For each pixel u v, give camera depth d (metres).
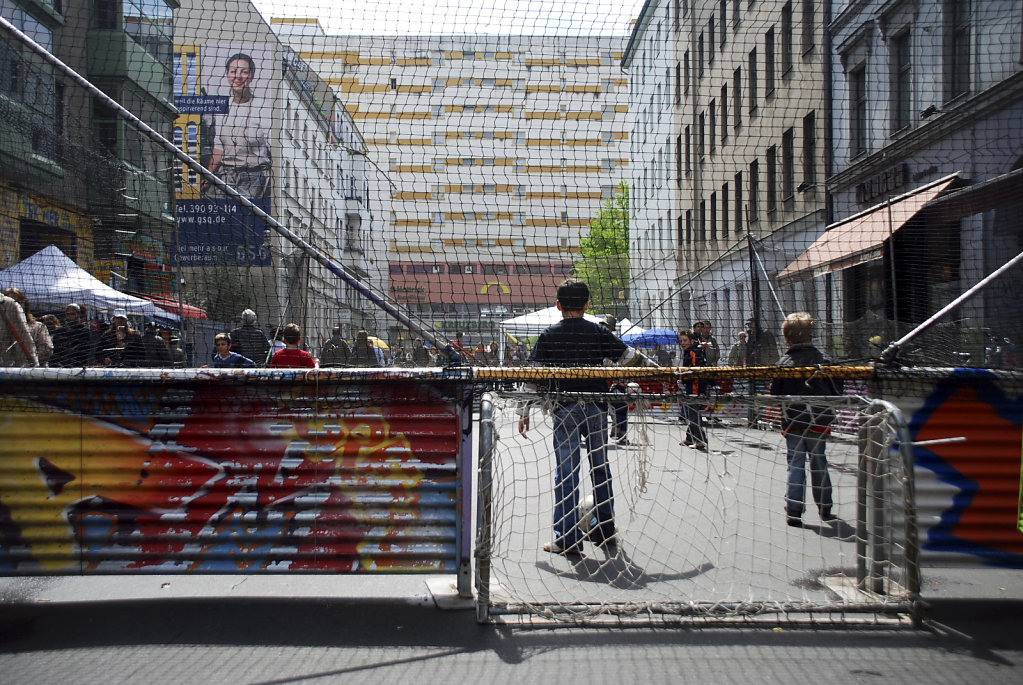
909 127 12.16
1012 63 10.56
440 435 4.41
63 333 7.32
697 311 6.80
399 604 4.47
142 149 6.70
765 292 10.52
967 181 9.45
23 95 6.37
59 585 4.86
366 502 4.38
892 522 4.44
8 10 6.02
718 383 4.87
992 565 4.54
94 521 4.30
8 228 6.79
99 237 6.93
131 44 6.57
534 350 5.45
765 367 4.64
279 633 4.04
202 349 7.57
